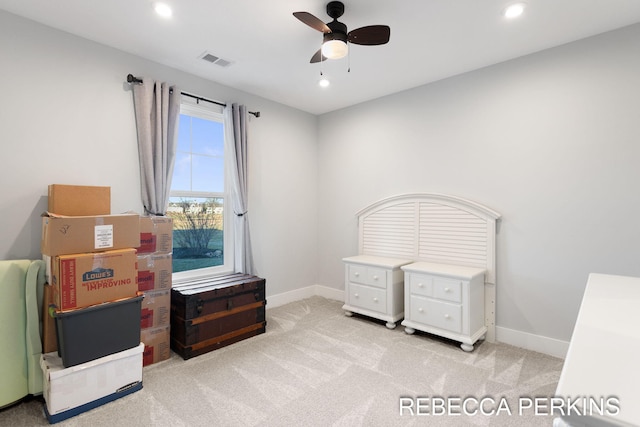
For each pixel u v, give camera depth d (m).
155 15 2.20
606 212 2.40
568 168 2.56
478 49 2.66
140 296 2.11
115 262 2.02
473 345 2.78
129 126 2.71
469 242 3.04
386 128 3.72
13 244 2.16
